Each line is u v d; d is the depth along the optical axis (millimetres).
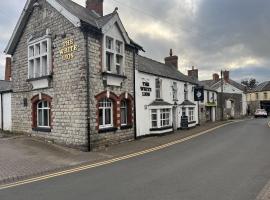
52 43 18797
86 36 17219
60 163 13180
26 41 20750
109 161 13578
